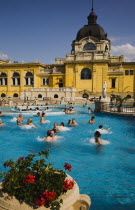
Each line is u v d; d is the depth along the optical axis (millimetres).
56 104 37250
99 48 51375
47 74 52219
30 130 13414
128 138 11188
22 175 3574
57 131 12805
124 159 7684
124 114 19031
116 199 4828
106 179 5914
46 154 4422
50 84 52594
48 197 3139
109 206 4539
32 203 3250
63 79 51594
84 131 13070
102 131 12859
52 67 56875
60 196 3451
